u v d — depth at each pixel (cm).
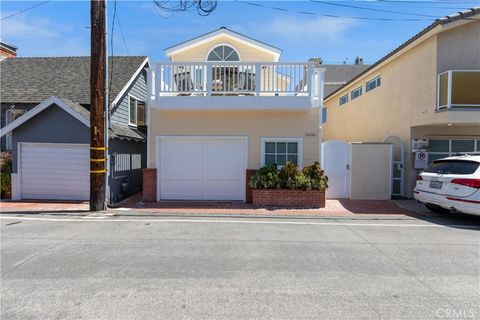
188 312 340
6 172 1155
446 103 958
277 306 353
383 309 347
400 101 1215
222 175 1084
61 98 1183
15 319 324
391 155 1109
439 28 966
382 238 631
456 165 779
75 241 600
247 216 848
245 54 1342
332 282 417
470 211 713
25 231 678
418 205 1004
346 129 1889
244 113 1070
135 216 847
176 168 1088
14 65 1574
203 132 1074
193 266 472
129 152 1299
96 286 402
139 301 363
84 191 1111
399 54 1195
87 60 1630
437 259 506
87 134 1101
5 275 437
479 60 982
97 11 878
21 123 1095
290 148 1082
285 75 1048
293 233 670
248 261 495
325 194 1086
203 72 1051
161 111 1074
